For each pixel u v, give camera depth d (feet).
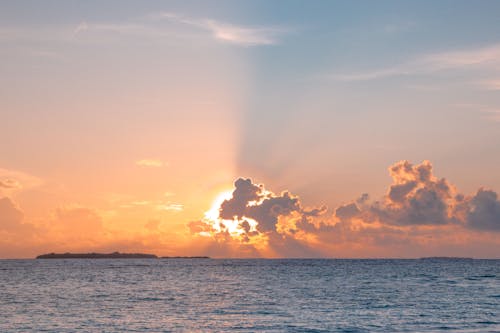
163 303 290.76
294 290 377.09
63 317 231.50
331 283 453.17
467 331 191.83
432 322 212.23
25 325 209.87
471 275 584.40
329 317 228.22
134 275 611.47
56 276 589.32
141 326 207.31
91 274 639.35
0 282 480.23
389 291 362.33
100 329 200.64
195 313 245.24
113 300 308.81
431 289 377.91
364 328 199.31
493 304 273.95
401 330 194.59
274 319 223.71
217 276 583.99
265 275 606.14
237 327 204.13
